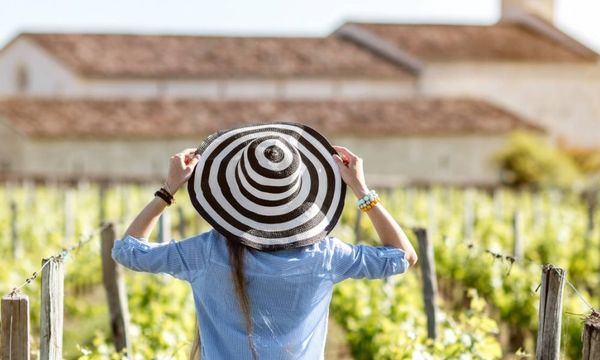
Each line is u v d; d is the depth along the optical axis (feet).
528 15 161.27
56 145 112.16
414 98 131.54
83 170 113.09
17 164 111.75
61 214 55.83
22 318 13.07
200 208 11.35
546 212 64.49
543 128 126.41
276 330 11.32
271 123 12.12
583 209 69.87
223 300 11.30
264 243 11.19
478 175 123.85
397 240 11.83
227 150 11.69
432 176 122.62
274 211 11.30
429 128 121.90
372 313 28.30
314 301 11.43
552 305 14.97
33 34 141.79
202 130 116.88
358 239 40.57
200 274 11.35
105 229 21.74
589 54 154.20
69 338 28.09
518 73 150.00
